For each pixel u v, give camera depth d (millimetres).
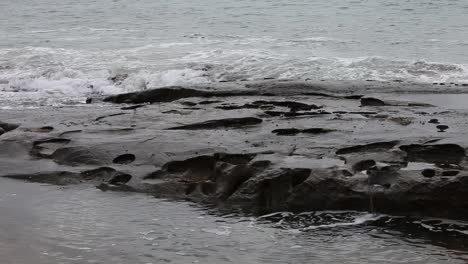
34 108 15234
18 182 10227
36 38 30266
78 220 8422
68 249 7406
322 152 9484
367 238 7695
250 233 7934
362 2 45438
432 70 20375
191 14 40906
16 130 12094
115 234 7898
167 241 7680
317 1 46594
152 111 13258
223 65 21719
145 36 30656
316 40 28500
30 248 7418
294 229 8047
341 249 7387
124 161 10203
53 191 9719
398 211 8289
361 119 11523
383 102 13750
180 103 14281
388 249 7348
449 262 6934
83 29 34094
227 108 13336
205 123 11695
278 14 39938
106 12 43031
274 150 9641
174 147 10180
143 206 8945
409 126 10719
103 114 13242
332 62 21469
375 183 8477
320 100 14258
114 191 9578
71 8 45906
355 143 9734
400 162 8891
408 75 19938
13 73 22016
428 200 8141
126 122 12281
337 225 8133
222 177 9148
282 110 12930
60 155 10703
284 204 8656
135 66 22250
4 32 33125
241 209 8734
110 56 24328
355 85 15773
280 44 27203
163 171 9727
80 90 20359
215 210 8766
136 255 7246
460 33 30609
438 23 34719
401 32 31516
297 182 8734
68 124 12305
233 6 44688
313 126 10914
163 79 20781
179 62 22656
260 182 8742
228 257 7199
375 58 21688
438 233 7762
